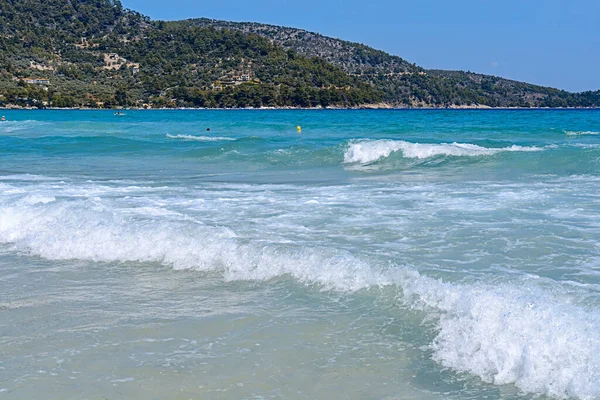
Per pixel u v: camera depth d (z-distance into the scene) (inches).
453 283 248.4
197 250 318.3
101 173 682.8
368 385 185.2
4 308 257.4
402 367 195.3
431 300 238.4
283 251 301.0
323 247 303.9
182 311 247.3
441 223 368.2
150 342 217.6
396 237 336.5
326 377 190.2
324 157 783.1
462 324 213.0
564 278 258.5
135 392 182.7
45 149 984.9
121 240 339.9
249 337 219.9
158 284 282.7
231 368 196.9
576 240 321.1
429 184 539.5
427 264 282.2
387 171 666.8
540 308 205.8
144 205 446.3
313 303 249.8
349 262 279.7
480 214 392.5
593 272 266.5
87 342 218.8
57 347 215.2
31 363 203.0
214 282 282.5
